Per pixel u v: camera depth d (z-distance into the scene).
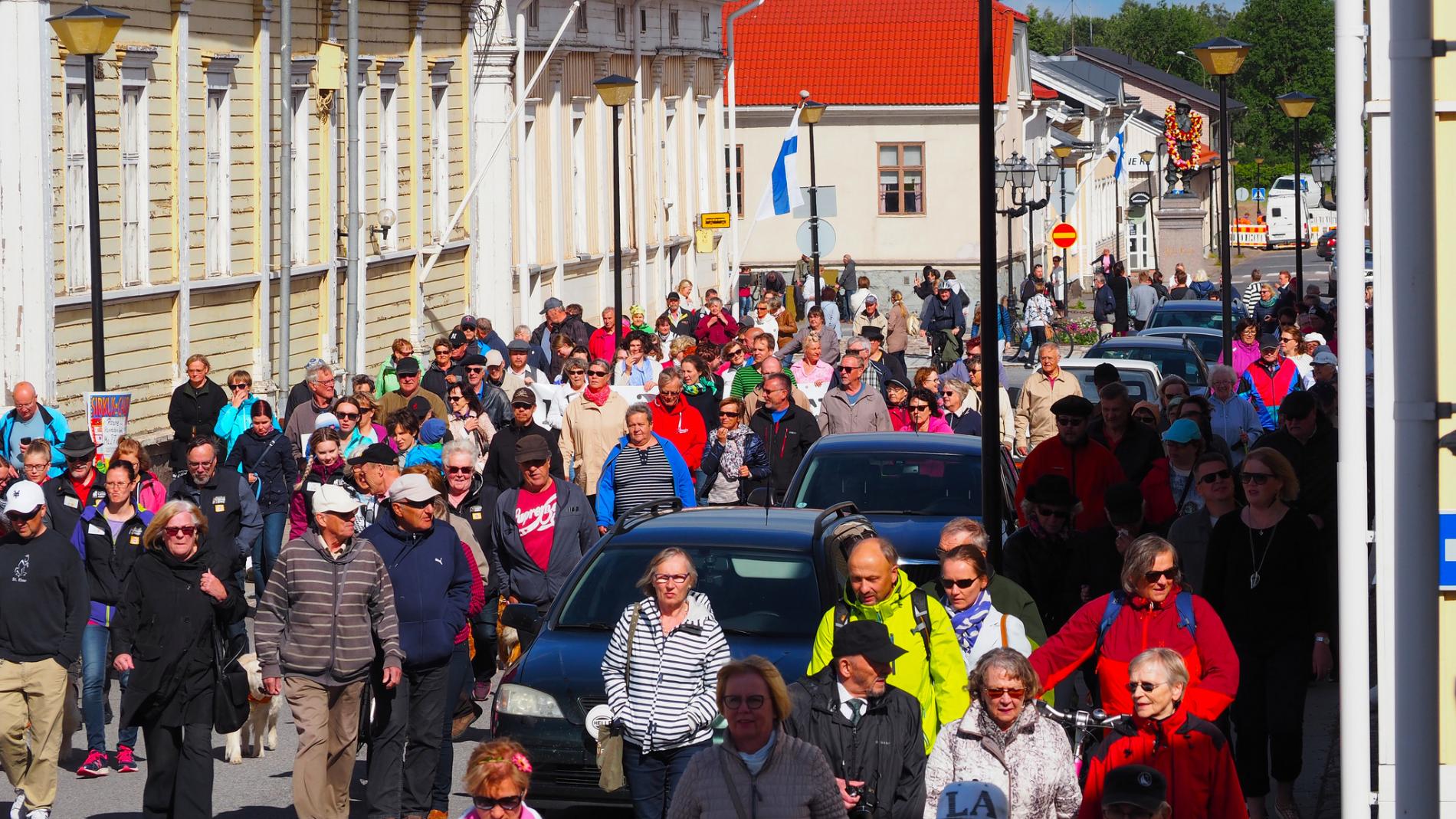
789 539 35.50
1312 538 31.53
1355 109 23.14
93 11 56.94
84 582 35.56
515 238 115.69
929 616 26.41
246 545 45.22
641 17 140.00
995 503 39.25
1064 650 27.88
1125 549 33.97
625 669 29.27
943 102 197.38
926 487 46.47
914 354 161.88
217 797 36.62
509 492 41.19
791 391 57.53
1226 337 85.38
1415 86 19.44
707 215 128.88
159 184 75.44
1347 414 23.44
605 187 133.00
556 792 32.84
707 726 29.00
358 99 88.56
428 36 103.94
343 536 32.84
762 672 22.48
